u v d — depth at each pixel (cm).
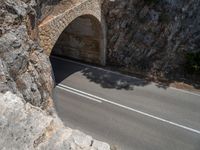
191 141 1488
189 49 2089
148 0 2183
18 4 1155
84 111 1748
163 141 1487
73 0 1702
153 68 2164
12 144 605
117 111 1747
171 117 1681
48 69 1299
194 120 1652
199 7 2112
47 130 661
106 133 1552
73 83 2073
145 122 1639
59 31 1577
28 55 1140
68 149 619
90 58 2372
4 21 1061
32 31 1270
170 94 1920
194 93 1927
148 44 2202
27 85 1060
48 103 1195
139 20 2220
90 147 639
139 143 1471
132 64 2247
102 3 2111
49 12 1490
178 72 2109
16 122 654
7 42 1031
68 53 2462
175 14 2144
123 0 2197
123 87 2012
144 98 1878
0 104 692
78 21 2166
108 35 2306
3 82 870
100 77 2153
